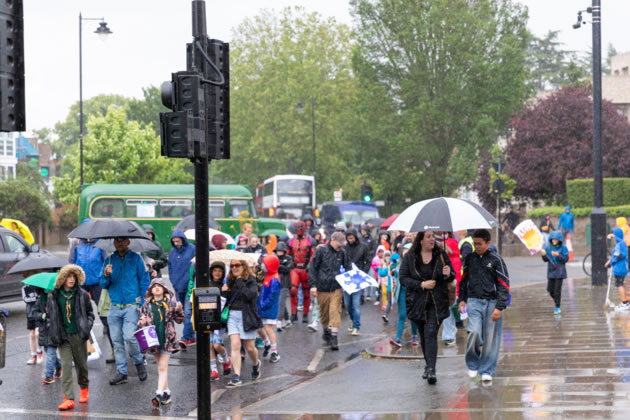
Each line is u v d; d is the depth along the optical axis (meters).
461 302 12.57
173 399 13.01
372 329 20.56
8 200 70.88
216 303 10.16
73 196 75.56
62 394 13.47
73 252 17.94
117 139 74.88
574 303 23.08
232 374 14.05
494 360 12.30
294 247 21.98
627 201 54.44
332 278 17.48
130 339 14.26
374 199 83.06
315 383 13.58
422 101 66.25
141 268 14.43
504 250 50.66
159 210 43.22
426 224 12.41
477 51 66.06
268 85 83.75
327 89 83.19
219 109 10.45
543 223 49.22
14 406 12.62
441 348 16.55
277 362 16.25
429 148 67.94
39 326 13.27
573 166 61.28
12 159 102.44
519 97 68.19
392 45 67.75
